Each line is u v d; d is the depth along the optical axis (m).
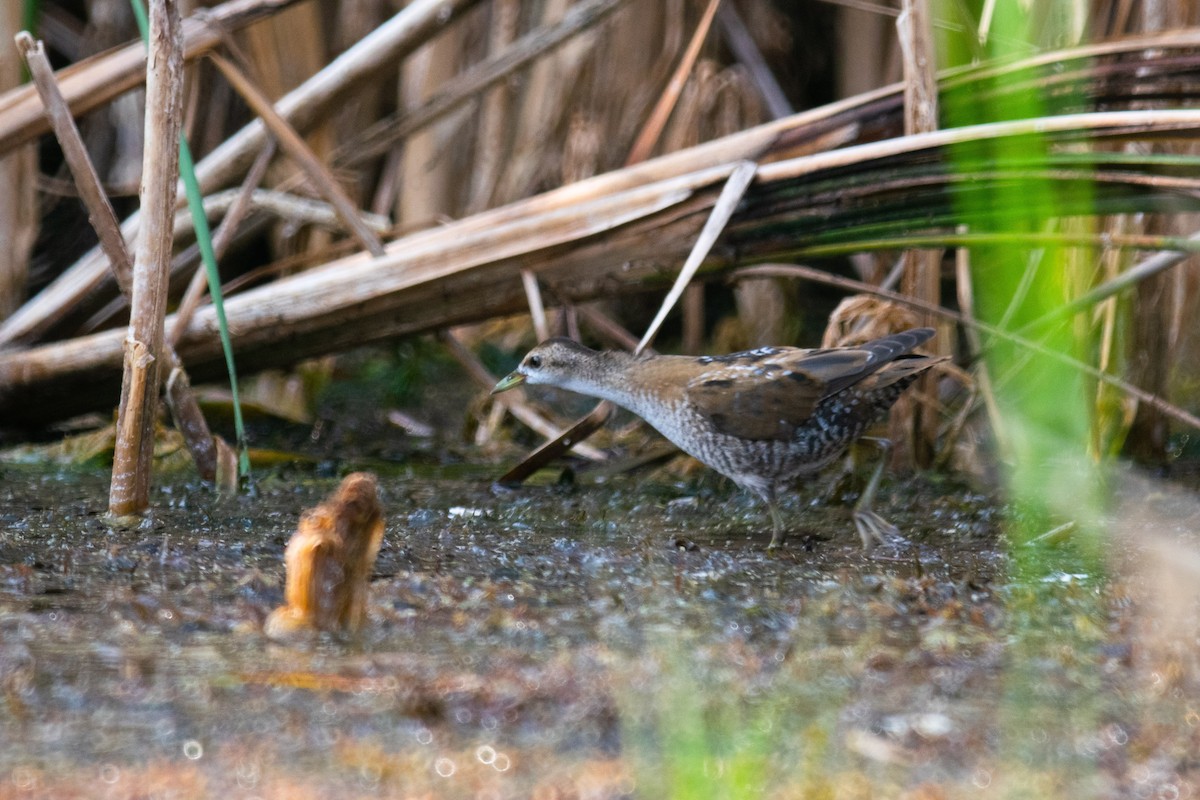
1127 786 5.15
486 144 15.42
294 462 11.62
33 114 10.47
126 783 5.02
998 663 6.50
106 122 15.31
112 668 6.16
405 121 13.09
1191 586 7.93
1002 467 10.69
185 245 12.48
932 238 9.88
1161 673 6.37
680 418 9.71
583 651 6.55
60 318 12.15
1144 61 9.55
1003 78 9.88
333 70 11.70
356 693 5.93
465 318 11.27
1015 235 9.62
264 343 11.20
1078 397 10.04
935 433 11.31
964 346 13.81
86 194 9.42
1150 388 11.55
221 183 12.24
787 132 10.48
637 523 9.87
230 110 14.74
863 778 5.20
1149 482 10.70
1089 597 7.75
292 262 11.87
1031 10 10.65
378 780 5.09
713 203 10.20
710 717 5.71
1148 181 9.17
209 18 10.48
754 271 10.87
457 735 5.51
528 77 15.31
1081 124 8.95
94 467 11.38
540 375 10.45
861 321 11.15
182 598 7.32
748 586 7.93
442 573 8.07
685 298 15.15
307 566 6.72
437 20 11.55
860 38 15.16
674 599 7.56
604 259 10.60
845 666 6.40
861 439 10.14
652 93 14.97
